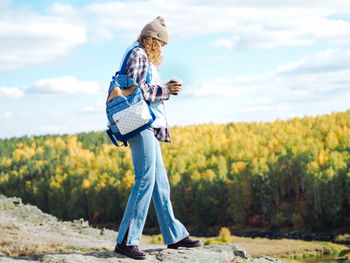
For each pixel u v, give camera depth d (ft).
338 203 215.31
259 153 316.81
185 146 398.62
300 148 283.38
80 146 579.07
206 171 288.10
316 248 157.99
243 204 252.42
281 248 161.68
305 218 220.43
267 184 250.57
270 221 237.45
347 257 135.95
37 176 416.67
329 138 317.22
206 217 249.34
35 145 597.52
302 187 260.01
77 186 333.01
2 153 562.66
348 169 234.38
